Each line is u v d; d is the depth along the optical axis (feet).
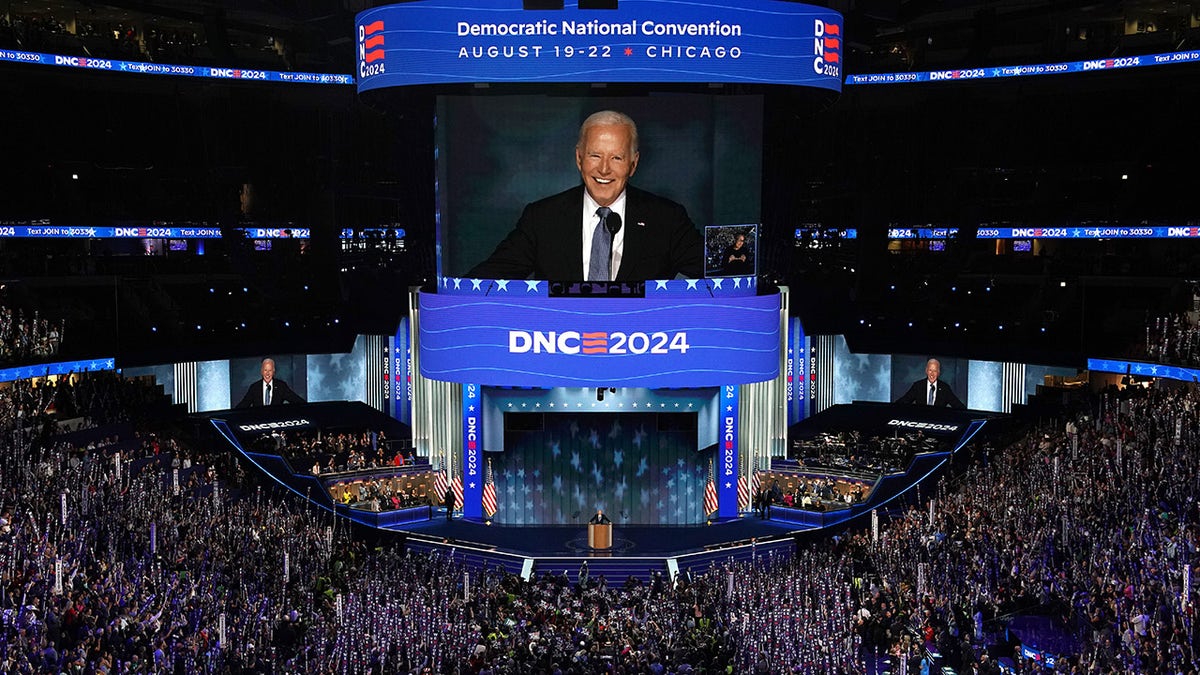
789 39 160.15
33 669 83.15
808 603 114.52
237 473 163.94
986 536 124.98
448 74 158.61
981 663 93.09
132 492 133.18
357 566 139.64
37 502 121.70
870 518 162.71
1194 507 116.16
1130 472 131.13
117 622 93.45
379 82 163.43
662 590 131.44
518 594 127.44
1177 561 103.50
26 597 93.81
